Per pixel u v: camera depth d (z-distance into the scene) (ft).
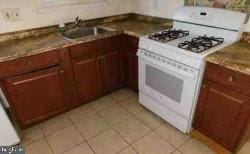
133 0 8.37
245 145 5.44
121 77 7.94
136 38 6.49
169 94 5.69
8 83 5.16
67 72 6.18
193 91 4.88
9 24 6.08
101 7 7.86
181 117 5.67
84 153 5.46
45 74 5.72
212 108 4.90
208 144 5.52
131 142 5.77
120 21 8.41
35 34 6.63
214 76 4.50
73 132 6.21
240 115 4.36
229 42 5.13
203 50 4.67
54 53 5.62
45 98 6.07
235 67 3.95
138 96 7.87
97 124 6.52
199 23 5.74
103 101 7.69
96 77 7.07
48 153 5.49
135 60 7.02
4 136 5.27
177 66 4.94
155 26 7.23
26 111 5.87
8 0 5.85
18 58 5.03
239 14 4.99
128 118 6.74
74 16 7.35
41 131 6.25
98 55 6.71
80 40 5.98
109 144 5.73
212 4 5.67
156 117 6.74
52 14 6.81
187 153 5.33
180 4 6.55
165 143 5.67
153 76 5.96
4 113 5.02
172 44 5.20
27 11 6.28
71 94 6.68
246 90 4.04
